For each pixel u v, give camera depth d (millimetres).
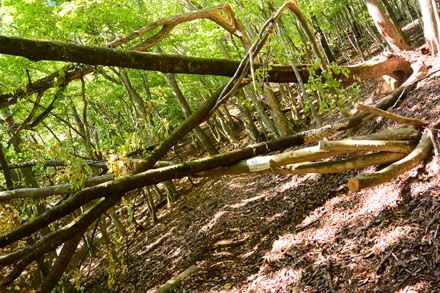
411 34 18375
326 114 14523
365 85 12758
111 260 6027
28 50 4375
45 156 5363
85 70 6137
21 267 4090
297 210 7652
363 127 8297
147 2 15211
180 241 11078
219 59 6148
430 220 4316
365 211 5559
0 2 9133
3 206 5535
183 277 7516
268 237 7402
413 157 4824
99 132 18656
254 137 16969
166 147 5625
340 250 5172
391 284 3934
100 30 9758
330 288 4551
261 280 5828
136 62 5266
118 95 17500
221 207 11773
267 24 5965
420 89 7027
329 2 16875
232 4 13188
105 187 4805
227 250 8102
